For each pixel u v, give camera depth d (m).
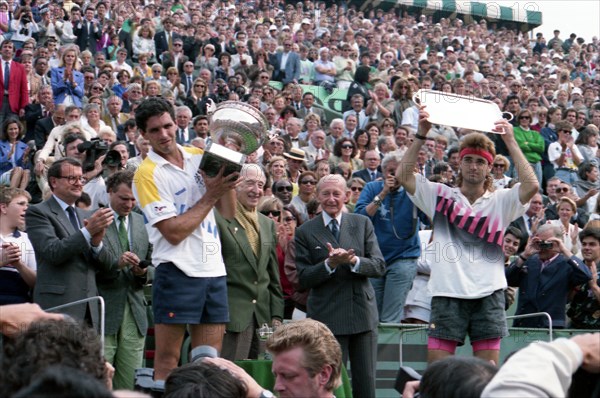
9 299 20.70
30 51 49.12
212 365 11.03
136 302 22.17
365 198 27.77
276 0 85.75
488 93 67.25
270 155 39.00
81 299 20.22
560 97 68.94
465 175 20.30
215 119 17.06
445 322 20.00
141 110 16.50
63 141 32.50
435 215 20.42
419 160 40.91
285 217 27.03
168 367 16.69
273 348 14.59
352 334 21.78
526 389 7.18
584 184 46.56
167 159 16.69
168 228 16.06
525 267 26.81
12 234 21.77
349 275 21.98
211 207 16.08
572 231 34.44
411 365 24.16
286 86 56.78
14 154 38.91
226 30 67.50
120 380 21.88
